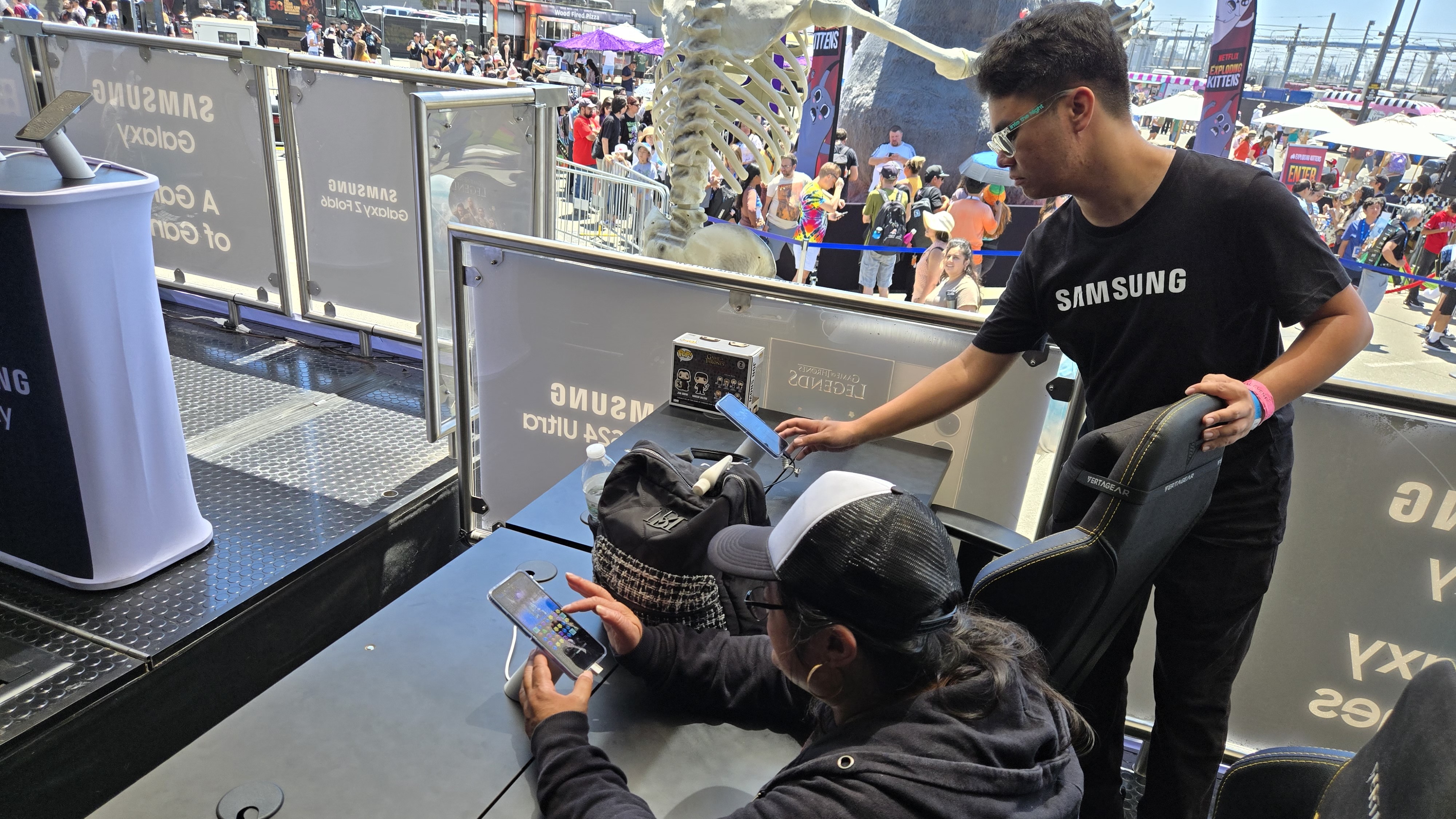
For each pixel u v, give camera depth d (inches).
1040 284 74.4
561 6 1049.5
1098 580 55.5
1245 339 65.4
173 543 108.5
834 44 361.7
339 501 127.9
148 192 94.6
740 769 55.2
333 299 177.9
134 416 99.7
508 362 123.4
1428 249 354.6
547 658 58.8
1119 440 55.6
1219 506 68.1
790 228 339.6
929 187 334.0
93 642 95.0
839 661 43.3
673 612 62.3
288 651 112.2
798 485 88.2
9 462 97.0
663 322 112.3
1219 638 71.6
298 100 164.6
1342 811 39.0
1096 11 62.7
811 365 106.9
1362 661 91.6
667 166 219.5
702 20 197.8
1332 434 85.3
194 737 100.6
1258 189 61.7
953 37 388.5
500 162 155.1
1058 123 63.4
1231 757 100.7
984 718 42.6
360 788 51.1
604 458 89.6
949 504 106.8
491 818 49.8
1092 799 81.2
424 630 65.9
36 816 84.8
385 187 163.6
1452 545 84.4
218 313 194.4
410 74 154.0
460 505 133.7
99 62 176.1
